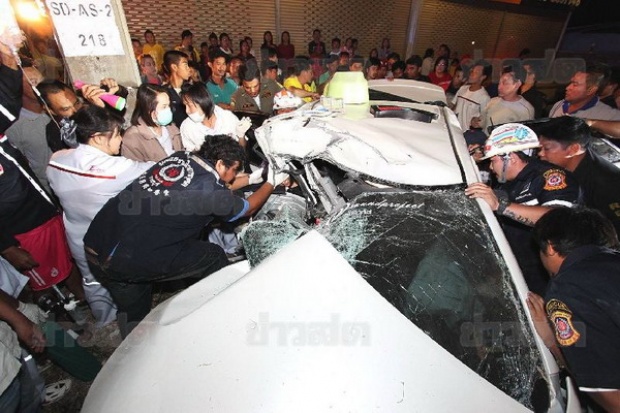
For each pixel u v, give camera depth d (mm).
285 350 1102
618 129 2531
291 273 1253
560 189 1768
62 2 2148
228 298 1232
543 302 1332
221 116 2596
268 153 1842
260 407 1008
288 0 8844
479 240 1480
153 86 2252
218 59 3881
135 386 1129
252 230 1751
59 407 1900
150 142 2305
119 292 1888
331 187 1819
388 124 2080
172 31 7727
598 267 1139
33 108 2344
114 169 1800
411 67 5535
